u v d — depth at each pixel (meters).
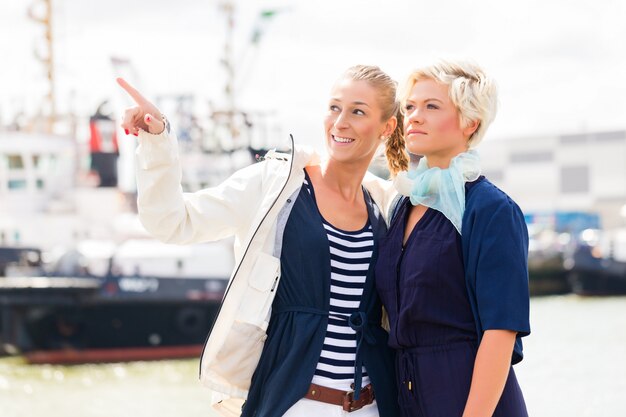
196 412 13.30
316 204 3.47
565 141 51.97
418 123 3.29
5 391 14.76
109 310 17.78
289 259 3.38
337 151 3.46
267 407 3.29
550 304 32.50
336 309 3.40
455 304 3.20
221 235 3.49
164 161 3.19
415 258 3.24
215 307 18.55
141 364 17.70
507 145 53.22
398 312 3.32
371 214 3.57
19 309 17.36
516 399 3.21
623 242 35.41
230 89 31.02
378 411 3.45
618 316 27.48
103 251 19.36
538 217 51.69
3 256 20.14
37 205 23.80
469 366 3.17
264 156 3.55
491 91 3.24
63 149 24.34
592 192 51.69
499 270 3.07
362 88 3.46
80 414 13.10
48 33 29.41
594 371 16.22
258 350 3.41
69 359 17.55
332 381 3.35
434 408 3.20
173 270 18.80
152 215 3.24
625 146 51.16
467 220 3.16
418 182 3.28
